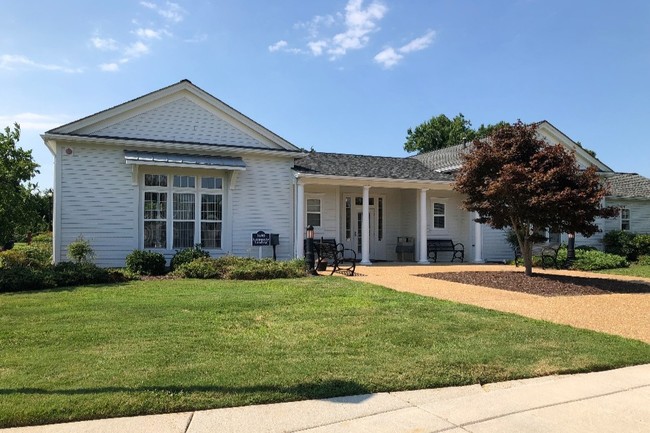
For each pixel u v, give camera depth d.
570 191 12.09
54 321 7.56
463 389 4.91
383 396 4.64
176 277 13.81
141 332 6.87
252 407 4.30
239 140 17.86
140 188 16.34
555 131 23.11
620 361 5.86
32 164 15.46
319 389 4.69
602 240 25.47
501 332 7.17
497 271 15.83
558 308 9.42
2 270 11.79
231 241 17.44
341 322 7.69
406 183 20.03
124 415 4.08
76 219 15.53
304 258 16.03
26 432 3.74
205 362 5.46
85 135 15.48
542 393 4.80
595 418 4.20
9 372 5.04
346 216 22.08
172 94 16.97
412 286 12.49
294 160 18.89
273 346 6.22
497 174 13.12
